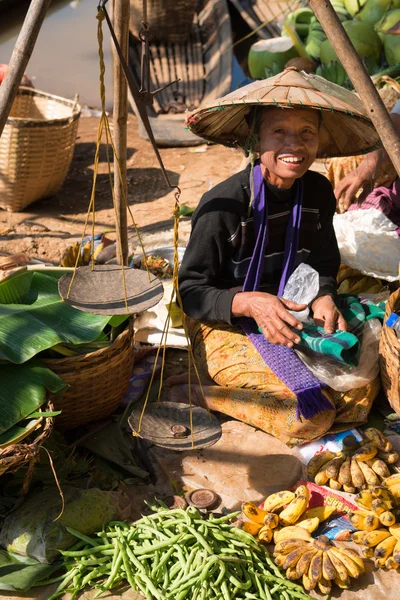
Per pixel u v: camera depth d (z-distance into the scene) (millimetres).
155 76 7508
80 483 2758
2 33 9281
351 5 6414
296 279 3029
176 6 7523
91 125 7047
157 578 2344
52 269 3080
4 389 2561
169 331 3541
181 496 2750
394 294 3033
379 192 3953
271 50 6754
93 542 2455
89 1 10664
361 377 2973
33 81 7934
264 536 2514
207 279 3053
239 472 2836
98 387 2869
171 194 5562
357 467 2689
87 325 2863
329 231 3232
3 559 2430
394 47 6105
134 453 2941
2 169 5137
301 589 2338
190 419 2531
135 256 3988
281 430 2904
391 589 2371
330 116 2939
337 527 2584
